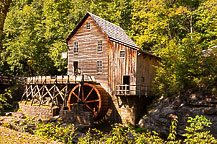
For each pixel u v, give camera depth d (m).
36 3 32.00
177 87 14.99
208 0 21.45
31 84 21.36
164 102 16.23
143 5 24.70
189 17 24.44
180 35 25.72
